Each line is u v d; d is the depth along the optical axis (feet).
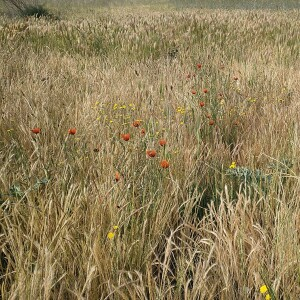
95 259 8.04
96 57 29.89
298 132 13.98
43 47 33.45
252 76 22.12
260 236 9.25
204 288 7.60
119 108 17.07
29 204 9.57
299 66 26.40
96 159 12.25
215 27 38.60
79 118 16.16
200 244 9.38
